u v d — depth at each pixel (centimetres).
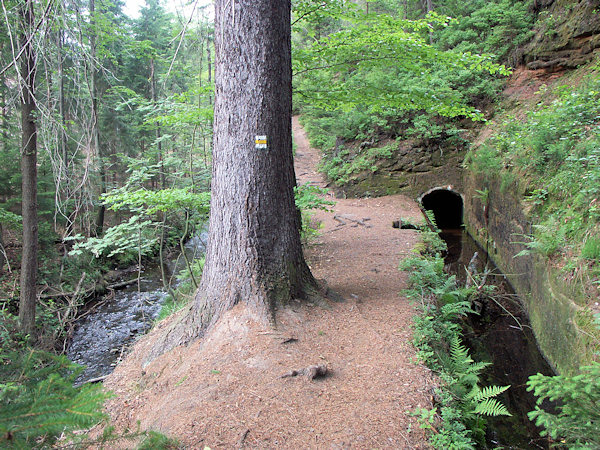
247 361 374
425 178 1474
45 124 498
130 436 197
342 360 384
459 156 1441
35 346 771
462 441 278
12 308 902
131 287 1182
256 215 438
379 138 1603
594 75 951
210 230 463
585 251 488
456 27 1662
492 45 1449
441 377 363
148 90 1702
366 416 300
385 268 705
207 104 851
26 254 766
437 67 1455
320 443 273
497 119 1333
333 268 716
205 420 299
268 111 434
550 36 1226
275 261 448
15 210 1202
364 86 779
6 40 610
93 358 802
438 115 1481
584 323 448
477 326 668
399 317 480
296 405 316
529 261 697
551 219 614
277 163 448
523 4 1416
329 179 1659
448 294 605
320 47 748
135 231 834
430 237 966
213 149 461
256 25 422
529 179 788
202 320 446
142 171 732
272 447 271
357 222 1131
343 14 748
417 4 2062
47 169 1032
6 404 147
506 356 579
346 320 460
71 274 1084
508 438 410
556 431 246
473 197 1280
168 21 1630
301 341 408
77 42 425
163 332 491
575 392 246
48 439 165
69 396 160
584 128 710
